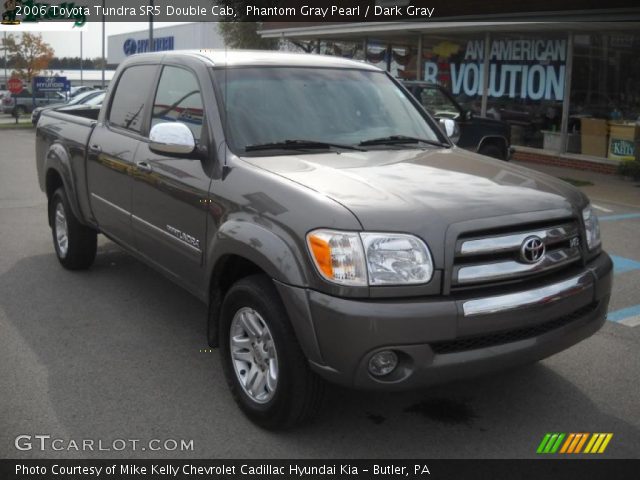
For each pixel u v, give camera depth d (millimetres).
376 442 3668
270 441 3660
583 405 4105
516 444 3668
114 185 5395
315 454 3549
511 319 3334
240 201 3807
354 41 20203
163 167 4605
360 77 5086
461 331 3234
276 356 3547
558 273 3646
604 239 8391
